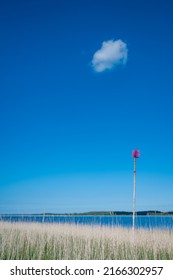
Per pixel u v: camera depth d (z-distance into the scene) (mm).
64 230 16594
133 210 13398
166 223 15820
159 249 13234
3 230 17078
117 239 13688
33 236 15633
